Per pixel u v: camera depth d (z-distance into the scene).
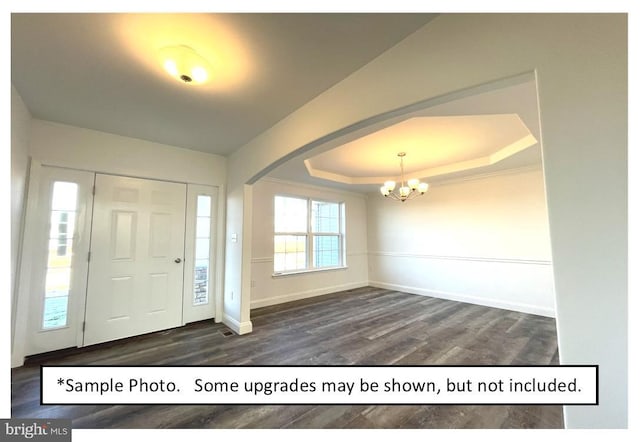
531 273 3.88
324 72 1.82
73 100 2.17
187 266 3.35
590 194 0.91
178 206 3.32
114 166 2.87
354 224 5.95
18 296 2.31
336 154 3.63
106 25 1.40
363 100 1.75
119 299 2.87
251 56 1.65
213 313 3.54
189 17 1.36
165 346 2.69
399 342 2.79
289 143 2.43
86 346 2.66
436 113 2.09
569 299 0.92
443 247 4.87
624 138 0.86
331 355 2.49
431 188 5.09
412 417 1.66
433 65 1.38
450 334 3.02
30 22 1.37
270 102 2.21
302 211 5.12
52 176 2.55
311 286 5.03
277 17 1.36
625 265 0.85
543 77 1.03
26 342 2.38
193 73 1.63
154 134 2.89
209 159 3.56
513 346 2.68
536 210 3.86
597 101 0.91
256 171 2.96
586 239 0.90
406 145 3.28
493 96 1.82
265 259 4.43
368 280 6.12
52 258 2.53
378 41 1.53
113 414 1.69
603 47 0.91
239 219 3.30
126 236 2.94
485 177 4.38
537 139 2.65
